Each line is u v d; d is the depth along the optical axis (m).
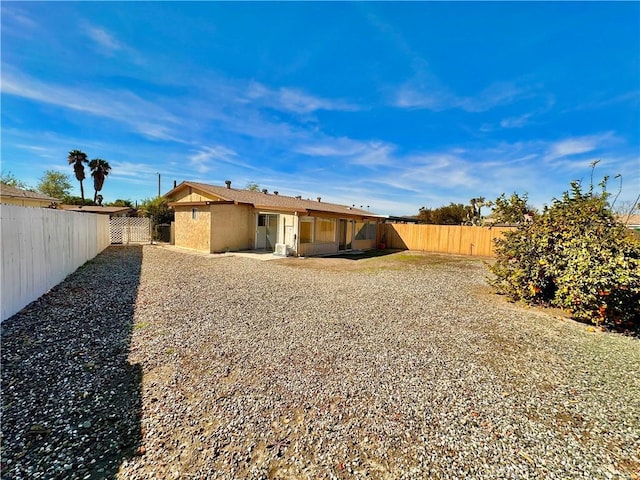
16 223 4.94
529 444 2.25
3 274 4.56
